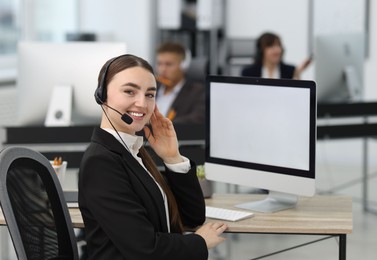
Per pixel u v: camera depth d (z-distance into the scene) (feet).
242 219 8.88
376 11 22.63
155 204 8.02
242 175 9.74
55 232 7.89
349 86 17.58
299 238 15.02
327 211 9.28
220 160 9.93
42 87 12.62
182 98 15.24
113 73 8.05
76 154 12.41
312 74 23.49
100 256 7.78
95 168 7.69
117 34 25.49
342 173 22.39
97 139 7.91
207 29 23.73
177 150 8.80
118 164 7.76
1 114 21.74
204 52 23.93
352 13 22.84
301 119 9.15
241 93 9.64
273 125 9.40
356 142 23.48
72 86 12.59
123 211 7.58
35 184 7.73
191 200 8.73
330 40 17.34
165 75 15.67
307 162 9.14
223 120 9.83
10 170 7.33
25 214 7.36
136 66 8.05
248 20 23.97
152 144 8.79
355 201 18.76
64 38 22.66
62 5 25.49
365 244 14.90
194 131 12.96
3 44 23.62
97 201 7.61
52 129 12.41
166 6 24.21
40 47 12.64
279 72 18.31
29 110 12.72
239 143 9.73
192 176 8.75
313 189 9.12
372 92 22.79
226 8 24.03
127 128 8.12
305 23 23.44
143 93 8.05
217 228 8.40
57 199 8.03
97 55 12.48
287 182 9.34
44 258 7.57
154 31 24.44
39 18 24.81
